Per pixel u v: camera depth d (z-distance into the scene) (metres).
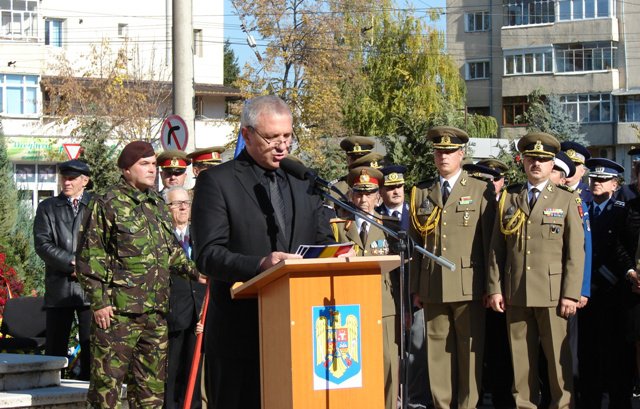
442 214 9.09
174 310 8.92
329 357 4.57
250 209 5.07
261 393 4.90
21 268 16.19
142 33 47.66
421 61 44.50
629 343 9.48
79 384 9.16
